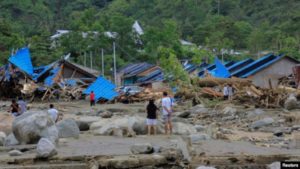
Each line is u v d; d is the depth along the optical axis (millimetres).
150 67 103938
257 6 176500
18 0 175375
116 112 49188
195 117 41500
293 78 65812
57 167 17797
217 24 149625
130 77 104250
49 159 18703
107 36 122188
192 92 61062
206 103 53188
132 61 121938
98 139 25578
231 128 32438
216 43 123938
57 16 190625
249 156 18953
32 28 155750
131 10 197875
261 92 51188
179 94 63500
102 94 68250
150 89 72750
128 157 18625
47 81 74312
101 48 116688
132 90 74188
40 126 22656
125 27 127438
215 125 34531
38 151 18656
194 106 52438
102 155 19109
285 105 45250
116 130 27750
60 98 72688
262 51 124750
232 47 129625
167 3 190125
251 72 74375
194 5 184500
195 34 151250
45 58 111250
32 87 71438
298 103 45062
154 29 125375
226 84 59562
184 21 176875
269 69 74750
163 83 83875
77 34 120625
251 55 119938
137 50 127125
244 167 18188
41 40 121125
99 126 29281
